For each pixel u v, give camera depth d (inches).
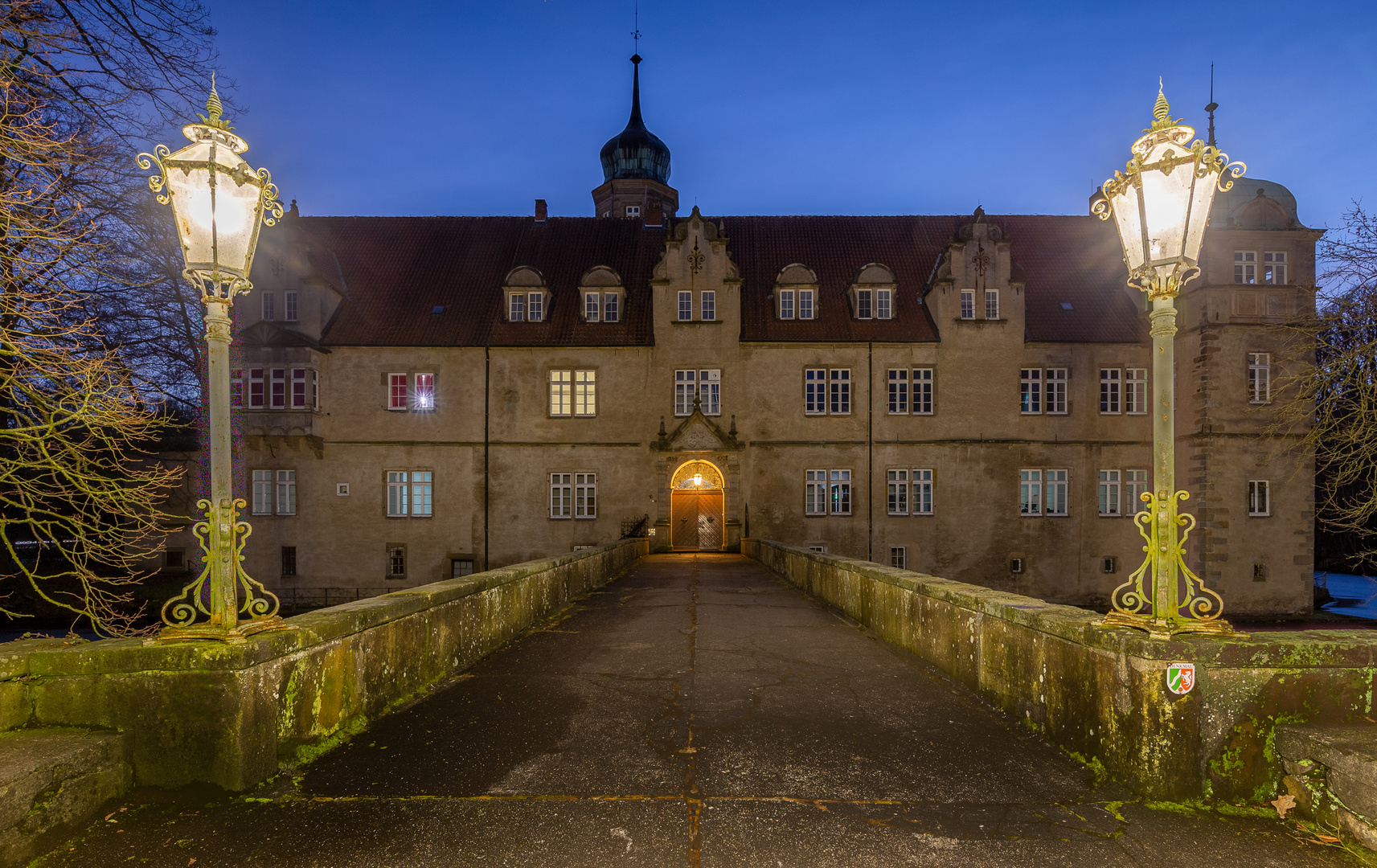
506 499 1229.1
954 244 1234.6
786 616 471.2
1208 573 1124.5
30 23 399.5
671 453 1222.3
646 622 448.5
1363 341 665.0
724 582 717.9
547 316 1267.2
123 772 172.4
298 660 200.8
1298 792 167.9
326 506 1211.9
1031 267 1339.8
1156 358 195.5
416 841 155.5
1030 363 1225.4
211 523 184.5
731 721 240.5
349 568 1211.2
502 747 214.1
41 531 454.0
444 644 302.8
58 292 374.3
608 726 234.8
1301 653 174.6
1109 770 189.5
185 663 176.1
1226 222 1170.0
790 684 289.7
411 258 1348.4
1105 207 219.9
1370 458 644.1
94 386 381.7
